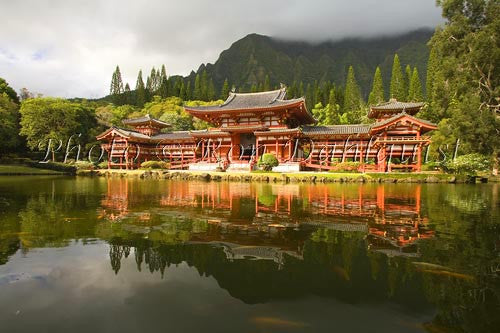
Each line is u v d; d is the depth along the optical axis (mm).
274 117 44000
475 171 32844
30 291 4156
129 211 10945
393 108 40500
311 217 9906
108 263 5316
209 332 3201
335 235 7434
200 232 7613
